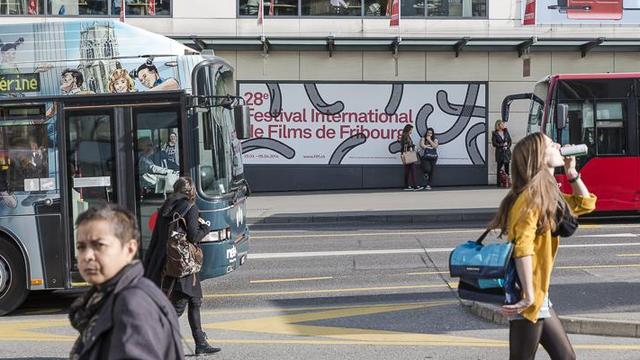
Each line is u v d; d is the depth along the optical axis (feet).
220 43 80.02
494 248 15.71
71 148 32.27
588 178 58.13
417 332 26.94
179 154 31.83
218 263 31.86
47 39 32.55
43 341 27.25
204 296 34.76
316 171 83.97
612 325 25.50
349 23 82.48
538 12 81.87
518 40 79.46
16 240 32.01
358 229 57.06
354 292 34.55
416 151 82.89
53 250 32.04
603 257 41.81
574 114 58.39
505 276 15.46
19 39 32.60
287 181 83.82
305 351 24.82
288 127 83.51
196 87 31.96
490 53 83.82
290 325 28.66
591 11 81.76
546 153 15.93
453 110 84.17
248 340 26.53
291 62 83.10
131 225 10.69
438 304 31.40
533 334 15.76
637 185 57.98
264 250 47.65
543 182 15.62
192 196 24.79
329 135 83.87
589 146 58.08
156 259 24.39
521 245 15.30
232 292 35.53
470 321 28.37
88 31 32.58
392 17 77.36
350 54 83.46
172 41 32.94
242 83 82.99
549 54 83.71
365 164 84.12
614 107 58.23
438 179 84.58
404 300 32.53
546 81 60.39
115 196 32.12
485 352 24.14
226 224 32.24
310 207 68.28
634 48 82.79
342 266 41.29
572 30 82.07
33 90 32.37
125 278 10.26
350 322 28.76
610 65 83.61
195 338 24.67
